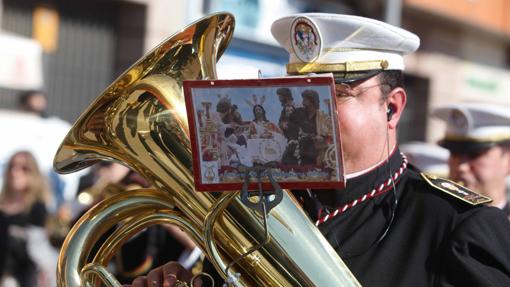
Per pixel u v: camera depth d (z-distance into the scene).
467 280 5.34
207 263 6.15
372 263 5.61
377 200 5.84
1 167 14.74
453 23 33.75
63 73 22.41
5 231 12.66
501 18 35.72
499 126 10.10
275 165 4.86
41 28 21.86
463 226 5.51
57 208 14.00
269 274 5.20
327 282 5.07
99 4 22.86
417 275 5.48
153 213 5.70
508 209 10.24
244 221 5.18
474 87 35.44
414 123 33.19
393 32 5.82
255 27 23.23
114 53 23.09
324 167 4.82
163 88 5.42
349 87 5.78
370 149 5.83
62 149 5.73
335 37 5.82
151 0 22.55
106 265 5.82
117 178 11.20
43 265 12.79
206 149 4.91
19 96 16.73
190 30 5.42
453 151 10.23
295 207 5.21
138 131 5.46
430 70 33.16
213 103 4.86
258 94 4.81
